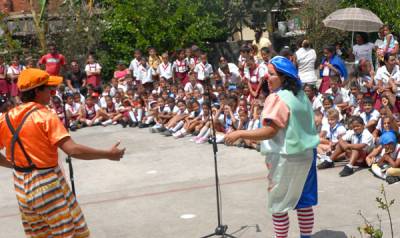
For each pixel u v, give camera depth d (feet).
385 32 38.04
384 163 24.32
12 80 47.42
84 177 27.71
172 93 41.22
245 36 63.87
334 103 32.04
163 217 21.21
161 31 53.11
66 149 14.01
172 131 36.42
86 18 54.90
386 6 48.85
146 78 46.37
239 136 15.42
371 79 32.40
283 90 15.56
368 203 21.12
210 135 33.12
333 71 35.50
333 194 22.44
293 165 15.56
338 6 53.57
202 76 42.09
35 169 14.06
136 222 20.90
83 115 41.88
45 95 14.65
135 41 54.60
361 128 25.38
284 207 15.90
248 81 37.24
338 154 25.89
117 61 55.11
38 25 53.67
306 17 54.90
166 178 26.61
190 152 31.42
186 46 53.72
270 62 15.87
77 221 14.58
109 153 14.43
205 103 33.65
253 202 22.15
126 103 41.42
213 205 22.12
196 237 18.89
